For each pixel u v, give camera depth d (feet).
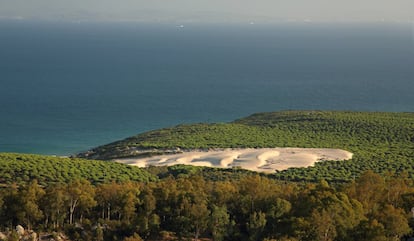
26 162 424.87
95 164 458.91
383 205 252.83
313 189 277.64
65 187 292.40
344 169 486.38
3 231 261.24
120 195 282.56
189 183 304.71
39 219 270.87
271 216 268.21
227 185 303.89
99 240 261.03
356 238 219.82
